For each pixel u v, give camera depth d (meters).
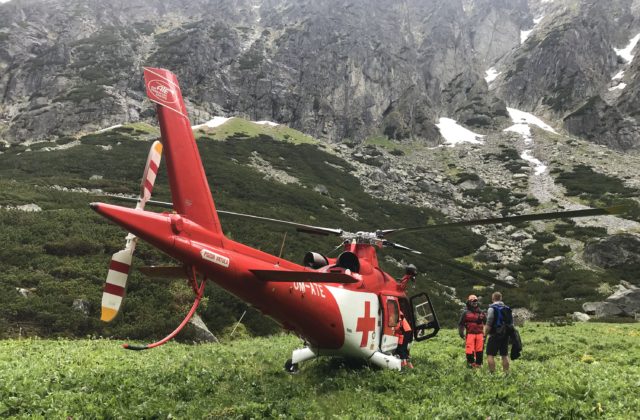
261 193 53.53
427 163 101.31
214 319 23.09
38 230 27.77
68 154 60.44
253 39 137.50
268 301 7.90
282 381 8.88
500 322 9.80
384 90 130.38
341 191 68.31
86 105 93.44
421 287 38.00
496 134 119.75
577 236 58.19
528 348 15.77
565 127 119.00
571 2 164.25
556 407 6.76
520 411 6.68
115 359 10.87
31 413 6.36
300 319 8.39
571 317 35.31
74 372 8.59
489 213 71.75
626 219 63.06
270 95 115.75
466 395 7.59
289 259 31.73
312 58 128.50
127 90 102.06
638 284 44.81
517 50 159.75
